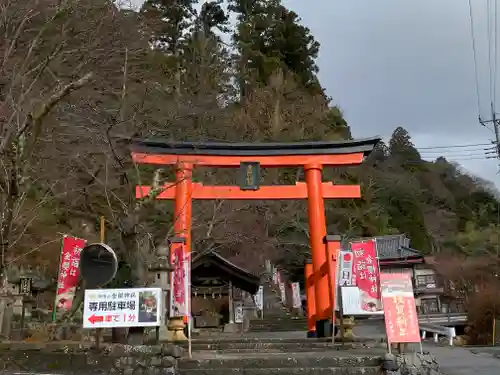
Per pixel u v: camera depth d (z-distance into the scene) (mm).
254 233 32188
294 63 47219
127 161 15352
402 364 9297
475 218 61219
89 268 9531
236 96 41438
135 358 8508
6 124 11000
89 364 8586
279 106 39844
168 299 12320
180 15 41750
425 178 66062
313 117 40906
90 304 8867
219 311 28844
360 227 42562
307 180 16891
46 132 15188
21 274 19672
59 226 18438
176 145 16547
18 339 13547
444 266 40219
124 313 8867
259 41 46406
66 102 14922
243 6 49219
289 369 8539
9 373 8531
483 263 38062
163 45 40219
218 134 26438
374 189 48688
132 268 11141
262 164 16984
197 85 31859
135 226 11414
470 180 75000
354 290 12648
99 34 17312
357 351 10961
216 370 8500
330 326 14789
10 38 14047
